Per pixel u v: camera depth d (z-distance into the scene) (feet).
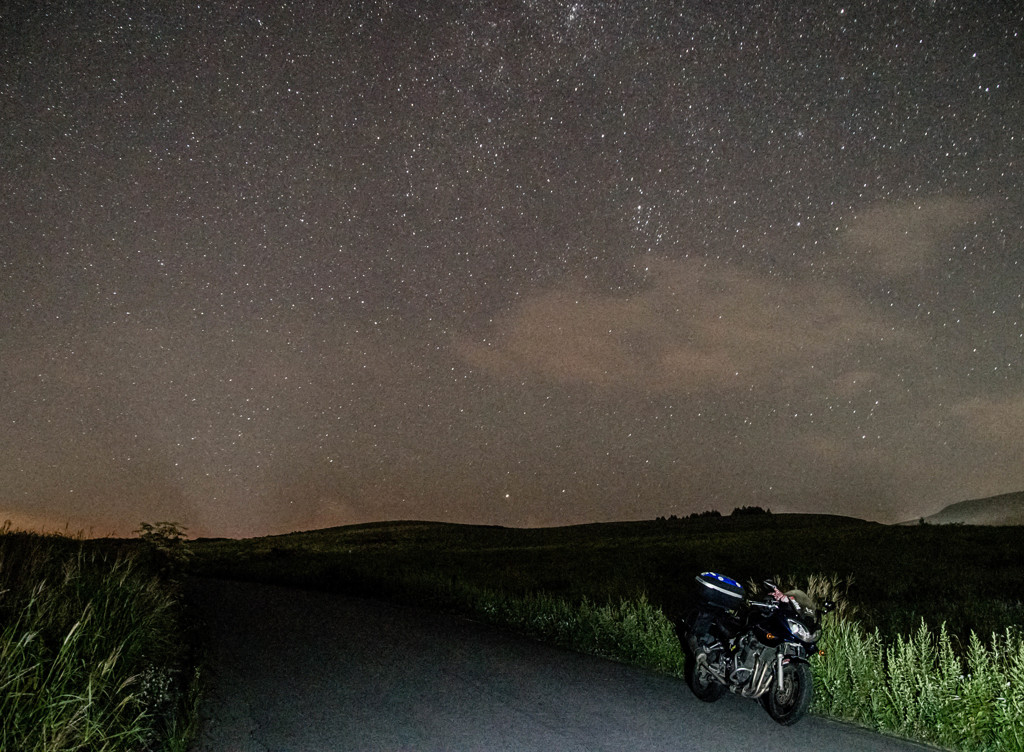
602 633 40.04
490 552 181.37
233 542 283.59
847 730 24.61
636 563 121.08
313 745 20.77
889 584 75.66
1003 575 79.46
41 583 21.25
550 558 145.69
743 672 25.99
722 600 28.35
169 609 39.55
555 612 46.57
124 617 26.09
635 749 21.22
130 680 18.37
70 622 22.61
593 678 31.45
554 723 23.72
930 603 57.41
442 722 23.44
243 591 66.85
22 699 16.78
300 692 27.12
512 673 31.83
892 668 26.35
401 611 55.62
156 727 21.02
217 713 23.89
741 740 22.56
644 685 30.40
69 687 18.45
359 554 180.04
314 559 131.95
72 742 16.39
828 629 30.89
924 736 24.07
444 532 307.78
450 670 32.01
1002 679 23.48
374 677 30.09
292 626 44.47
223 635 39.91
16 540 40.55
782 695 25.43
